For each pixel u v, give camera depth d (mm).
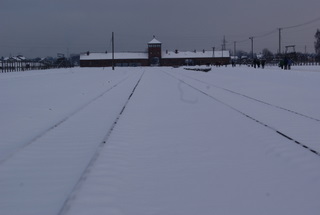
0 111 18531
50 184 7691
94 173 8086
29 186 7590
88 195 6824
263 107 18844
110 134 12344
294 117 15594
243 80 42125
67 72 76438
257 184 7465
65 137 12125
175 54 160000
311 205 6352
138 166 8930
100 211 6152
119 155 9773
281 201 6562
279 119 15117
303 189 7105
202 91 29078
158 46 156000
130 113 17469
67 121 15312
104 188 7223
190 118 15875
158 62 156500
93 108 19422
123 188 7383
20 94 27594
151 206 6500
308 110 17781
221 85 35781
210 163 9055
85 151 10367
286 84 34125
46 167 8844
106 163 8906
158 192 7180
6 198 7000
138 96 25906
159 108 19406
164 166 8906
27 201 6828
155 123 14875
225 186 7414
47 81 43906
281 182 7527
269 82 37531
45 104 21375
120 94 27500
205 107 19234
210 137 11945
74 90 31281
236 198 6770
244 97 24109
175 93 27938
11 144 11492
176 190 7270
